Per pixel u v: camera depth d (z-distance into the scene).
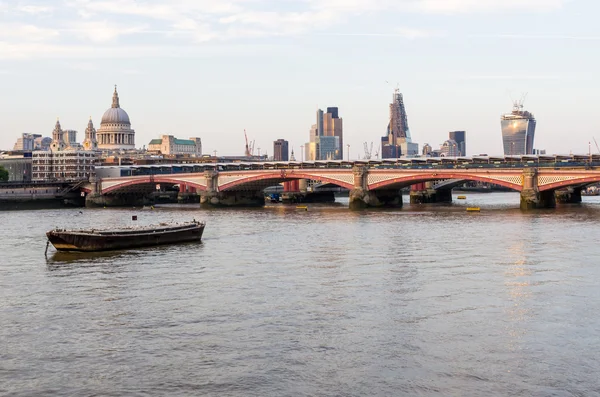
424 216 163.12
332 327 53.78
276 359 46.53
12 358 47.38
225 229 135.12
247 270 80.44
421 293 65.44
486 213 169.50
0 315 58.91
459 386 41.88
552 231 117.62
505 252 91.88
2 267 86.38
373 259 87.31
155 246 107.50
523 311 58.12
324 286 69.38
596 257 86.12
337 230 127.94
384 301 62.28
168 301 63.59
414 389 41.50
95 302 63.81
